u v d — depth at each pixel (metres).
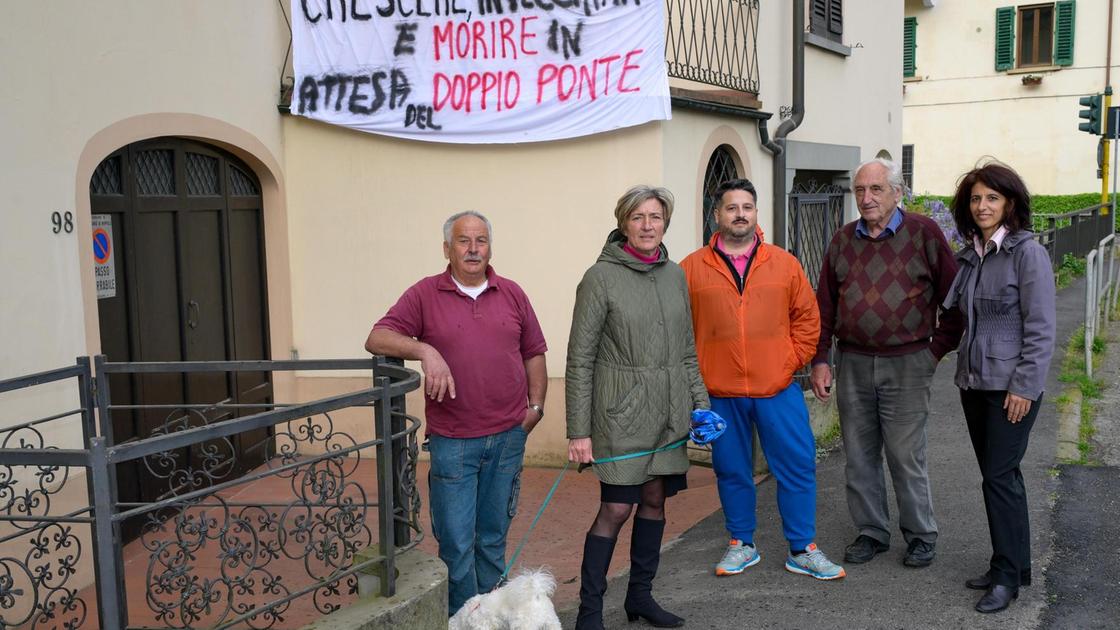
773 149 8.39
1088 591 4.31
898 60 12.37
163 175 5.98
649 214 3.91
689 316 4.12
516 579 3.56
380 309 7.07
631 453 3.89
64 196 4.92
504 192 6.77
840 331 4.70
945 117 23.66
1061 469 6.05
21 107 4.66
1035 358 3.95
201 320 6.32
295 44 6.88
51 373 4.04
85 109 5.09
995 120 23.17
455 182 6.85
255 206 6.98
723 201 4.37
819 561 4.59
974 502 5.53
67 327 4.92
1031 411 4.04
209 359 6.40
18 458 2.89
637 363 3.90
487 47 6.62
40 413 4.73
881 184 4.41
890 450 4.63
